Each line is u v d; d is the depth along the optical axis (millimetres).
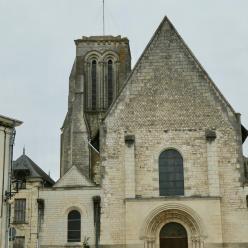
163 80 40219
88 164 62531
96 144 45406
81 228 38656
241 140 38469
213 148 37875
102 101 70438
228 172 37719
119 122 39406
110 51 72562
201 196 37094
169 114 39344
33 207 52094
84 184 44094
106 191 37938
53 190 39562
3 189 35250
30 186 52844
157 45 41125
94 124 68750
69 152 65750
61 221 38906
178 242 36938
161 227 37250
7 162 36031
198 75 40125
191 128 38906
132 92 40031
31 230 51500
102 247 36781
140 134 39000
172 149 38688
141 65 40625
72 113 65875
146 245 36344
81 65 70438
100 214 37562
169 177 38156
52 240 38594
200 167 38000
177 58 40656
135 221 36781
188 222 36906
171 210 37031
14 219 51656
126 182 37531
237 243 36250
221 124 38781
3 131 36094
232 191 37344
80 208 39062
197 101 39500
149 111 39500
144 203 37094
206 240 36219
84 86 70500
